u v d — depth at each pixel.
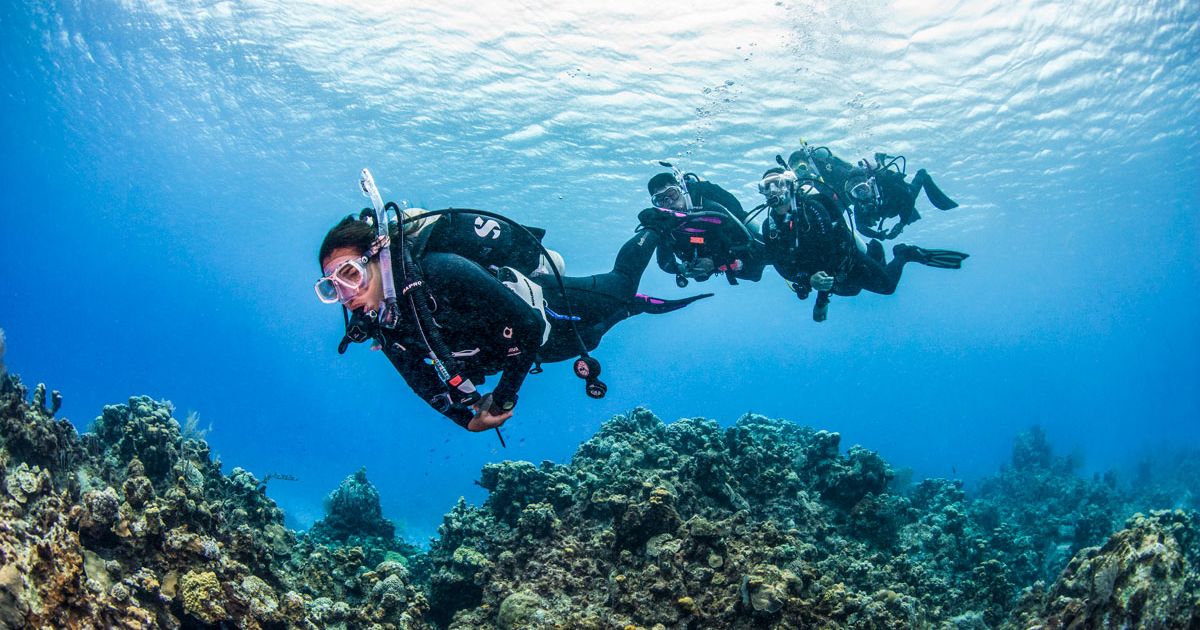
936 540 8.01
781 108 23.98
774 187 6.88
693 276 6.26
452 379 2.40
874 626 4.52
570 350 3.60
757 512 7.52
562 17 20.61
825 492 8.35
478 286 2.47
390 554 9.05
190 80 31.62
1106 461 44.59
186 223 71.88
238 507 6.20
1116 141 30.70
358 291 2.44
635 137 26.78
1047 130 27.75
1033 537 14.12
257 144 38.03
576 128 26.80
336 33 24.00
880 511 7.89
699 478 7.12
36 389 5.32
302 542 6.36
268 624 4.01
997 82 23.00
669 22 20.20
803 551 5.71
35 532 3.19
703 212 6.14
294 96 29.56
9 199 74.25
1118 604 3.64
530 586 5.73
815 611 4.63
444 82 25.38
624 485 6.79
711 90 23.08
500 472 7.50
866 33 19.97
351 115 29.73
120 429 6.16
